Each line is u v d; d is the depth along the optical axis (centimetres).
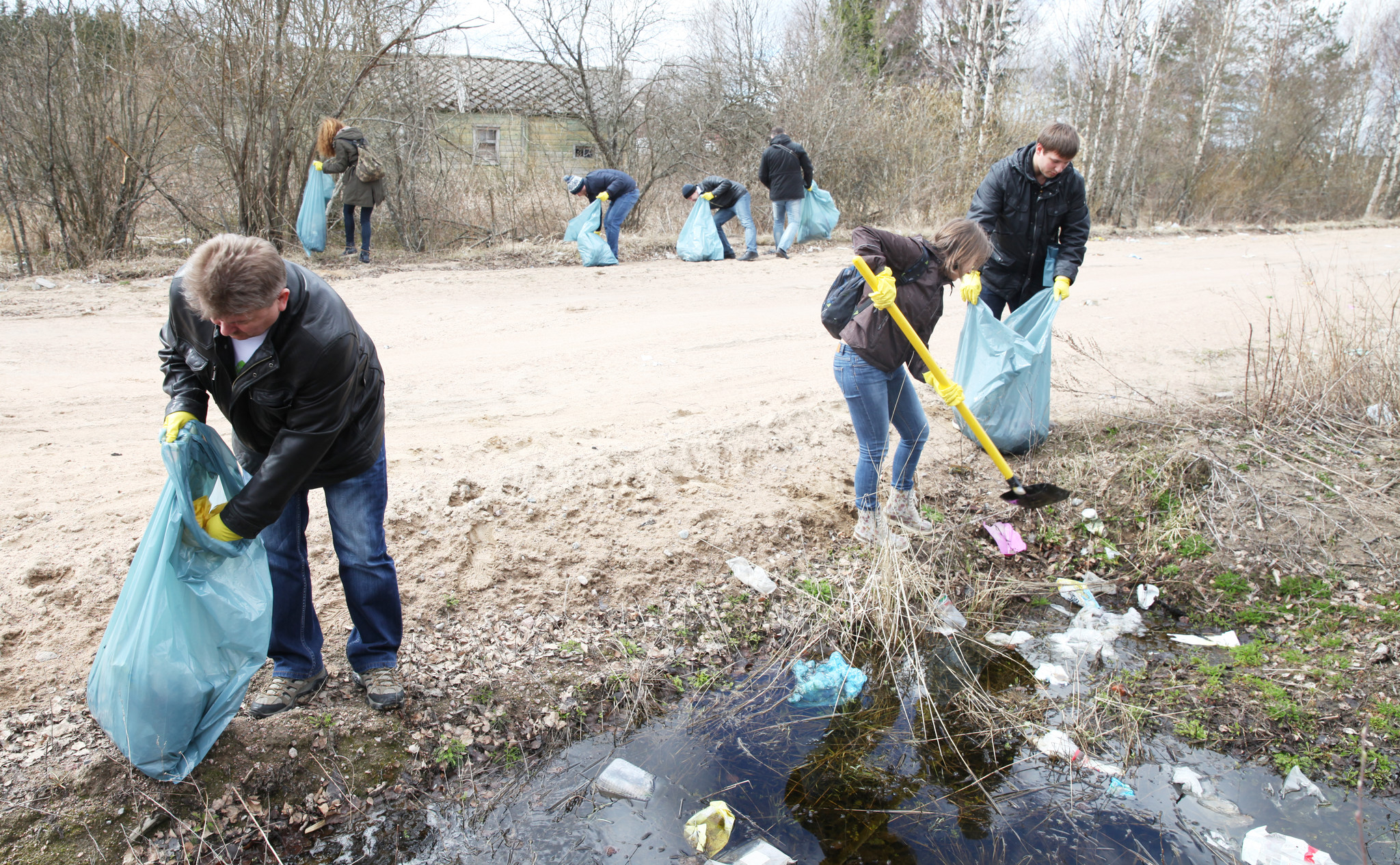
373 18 1040
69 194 918
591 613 368
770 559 415
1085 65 1838
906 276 369
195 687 249
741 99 1488
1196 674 357
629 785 292
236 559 256
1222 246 1470
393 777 286
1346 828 280
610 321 752
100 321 682
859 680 354
